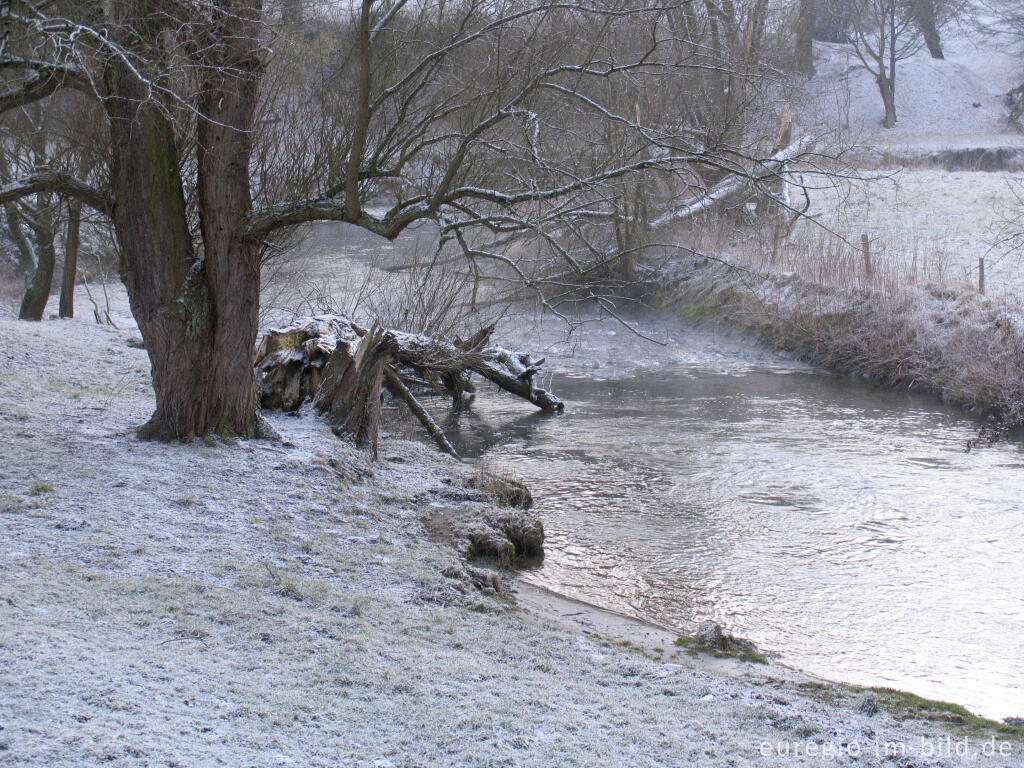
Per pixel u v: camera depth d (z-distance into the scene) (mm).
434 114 10297
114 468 10031
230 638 6383
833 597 10719
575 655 7492
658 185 17422
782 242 29359
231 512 9570
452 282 20734
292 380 13445
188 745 4535
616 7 9930
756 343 27375
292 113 12266
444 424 19609
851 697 7160
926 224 34562
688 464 16594
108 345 19234
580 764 5035
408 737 5133
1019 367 21375
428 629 7543
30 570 7023
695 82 13016
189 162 11625
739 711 6391
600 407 21422
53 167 13438
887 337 24516
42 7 8828
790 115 18516
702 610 10203
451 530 11070
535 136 9516
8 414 11562
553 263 15641
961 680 8656
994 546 12562
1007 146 53812
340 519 10266
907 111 63156
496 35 10414
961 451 17750
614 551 12070
